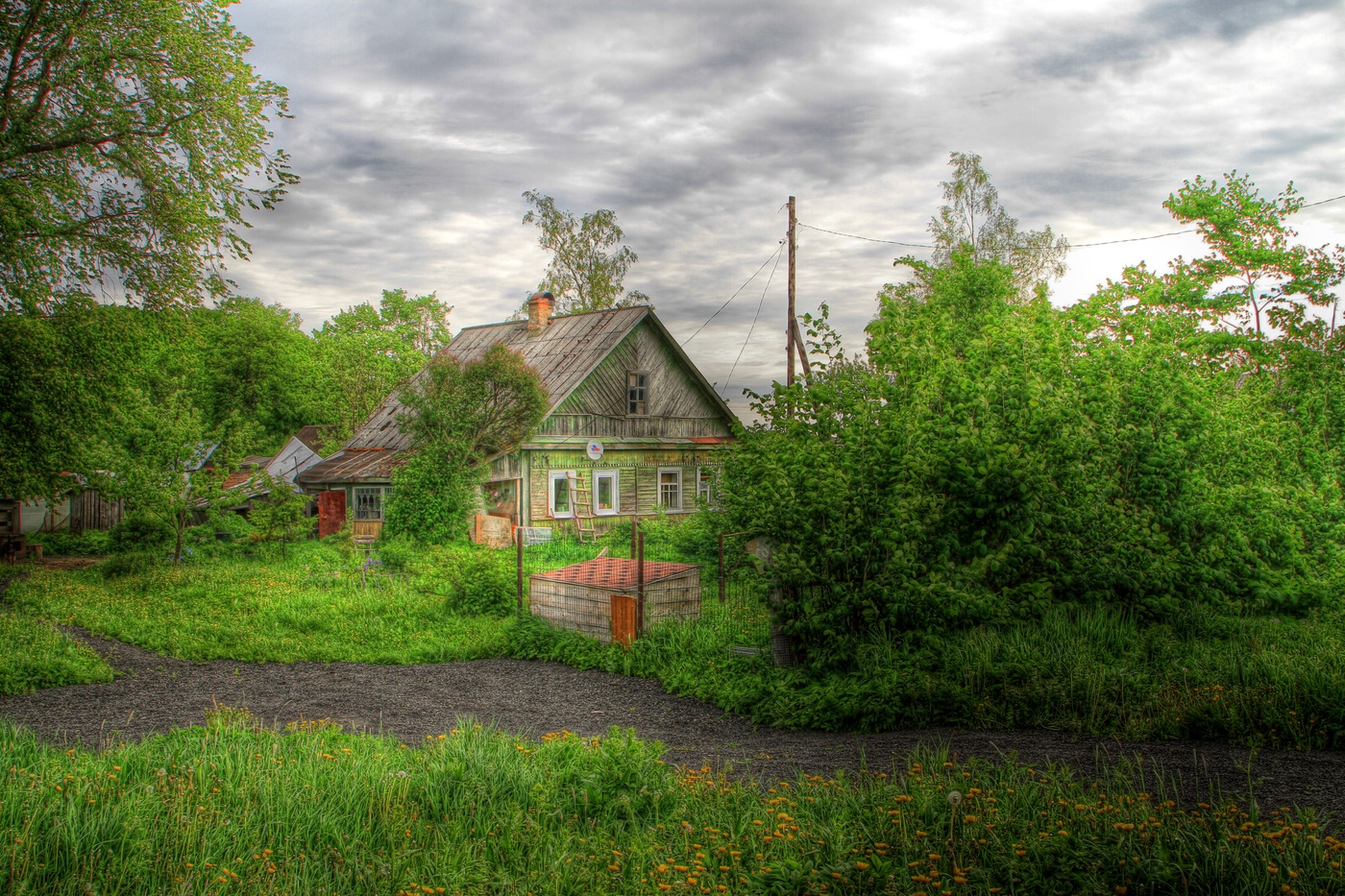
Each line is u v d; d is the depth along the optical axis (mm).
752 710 9172
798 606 10188
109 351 19438
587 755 6820
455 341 36094
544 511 27328
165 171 17906
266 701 9977
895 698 8375
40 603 15711
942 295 28672
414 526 25000
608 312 30781
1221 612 11406
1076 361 13188
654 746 6625
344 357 49562
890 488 10375
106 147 17609
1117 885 4117
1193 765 6449
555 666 12172
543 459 27359
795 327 27469
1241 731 7199
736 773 6953
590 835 5312
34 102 16516
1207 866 4215
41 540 29094
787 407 11812
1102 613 10375
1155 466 12039
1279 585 11906
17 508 24391
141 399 21844
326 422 51312
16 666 10461
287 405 52906
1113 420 12500
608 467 29203
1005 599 10414
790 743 8000
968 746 7367
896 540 9906
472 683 11125
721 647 11508
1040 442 11344
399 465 26797
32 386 18328
